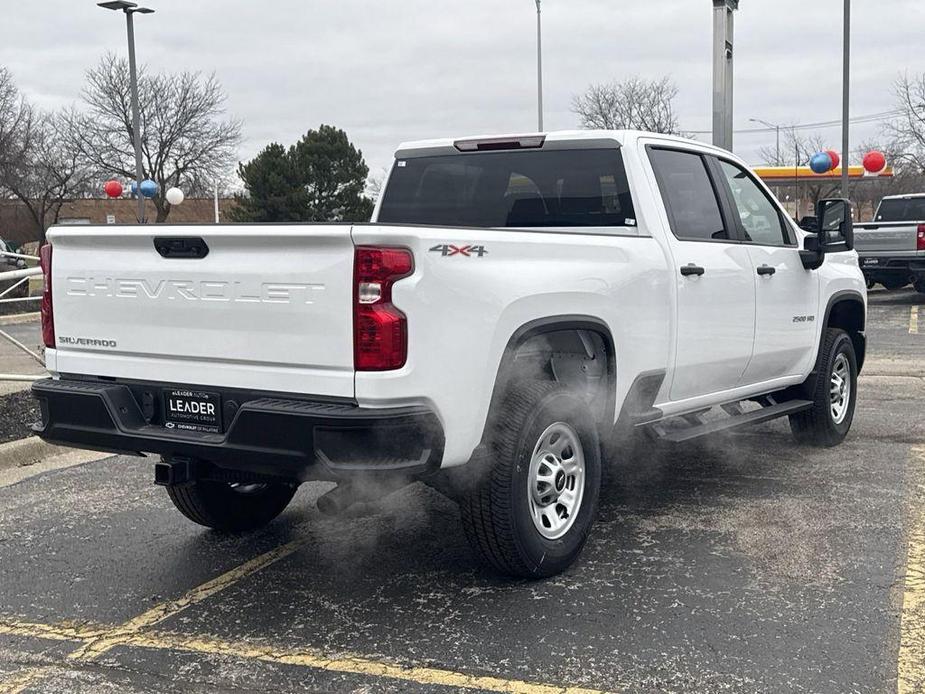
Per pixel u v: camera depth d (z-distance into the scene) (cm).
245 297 398
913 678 352
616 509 569
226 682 365
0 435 742
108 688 363
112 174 4916
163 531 551
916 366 1109
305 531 545
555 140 557
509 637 395
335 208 4650
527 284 423
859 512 552
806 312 663
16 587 466
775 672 359
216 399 412
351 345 376
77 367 454
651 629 399
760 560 477
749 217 621
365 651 386
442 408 389
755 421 608
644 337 500
